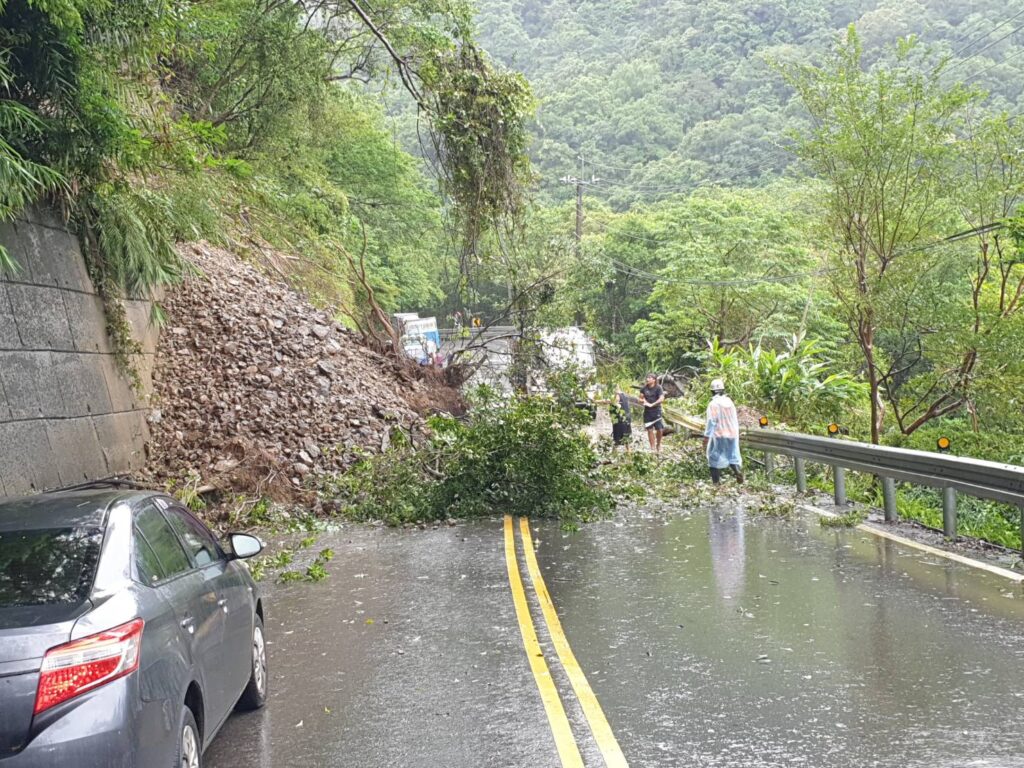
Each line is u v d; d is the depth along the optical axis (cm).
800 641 759
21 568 441
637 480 1819
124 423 1461
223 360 1812
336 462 1666
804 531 1284
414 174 5262
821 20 12888
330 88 3203
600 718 600
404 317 3434
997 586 921
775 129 9725
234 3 2400
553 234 2494
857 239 2034
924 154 1931
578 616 868
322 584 1048
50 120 1176
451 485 1497
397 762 541
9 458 1099
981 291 2242
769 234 4631
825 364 2912
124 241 1503
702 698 631
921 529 1268
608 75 13025
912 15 9719
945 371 2047
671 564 1091
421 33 2208
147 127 1463
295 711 640
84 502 509
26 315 1222
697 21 13788
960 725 564
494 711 621
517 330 2369
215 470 1512
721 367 2938
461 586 1009
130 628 411
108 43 1200
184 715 448
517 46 15800
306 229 2948
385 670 724
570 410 1616
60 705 379
